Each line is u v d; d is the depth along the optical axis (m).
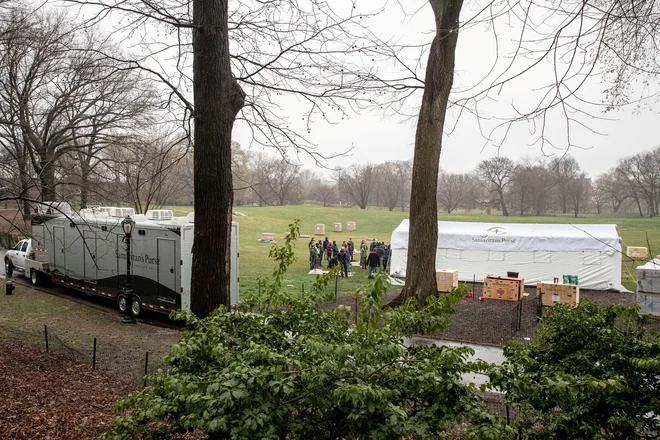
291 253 6.09
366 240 51.44
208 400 3.76
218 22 10.45
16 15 15.64
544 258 25.47
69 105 21.02
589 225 26.88
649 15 5.98
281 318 5.63
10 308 18.70
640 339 6.07
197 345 4.79
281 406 3.95
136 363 12.18
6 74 18.30
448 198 98.56
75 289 22.55
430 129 17.06
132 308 18.16
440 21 16.47
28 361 11.93
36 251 23.84
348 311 5.65
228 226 10.67
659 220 64.25
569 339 6.23
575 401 5.14
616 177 65.00
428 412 3.94
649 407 5.26
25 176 15.02
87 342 14.10
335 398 3.90
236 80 11.48
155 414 4.05
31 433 7.90
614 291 24.39
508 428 3.91
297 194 70.56
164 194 33.84
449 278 23.00
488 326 16.55
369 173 102.00
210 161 10.45
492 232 26.81
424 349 4.80
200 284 10.40
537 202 77.69
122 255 18.56
